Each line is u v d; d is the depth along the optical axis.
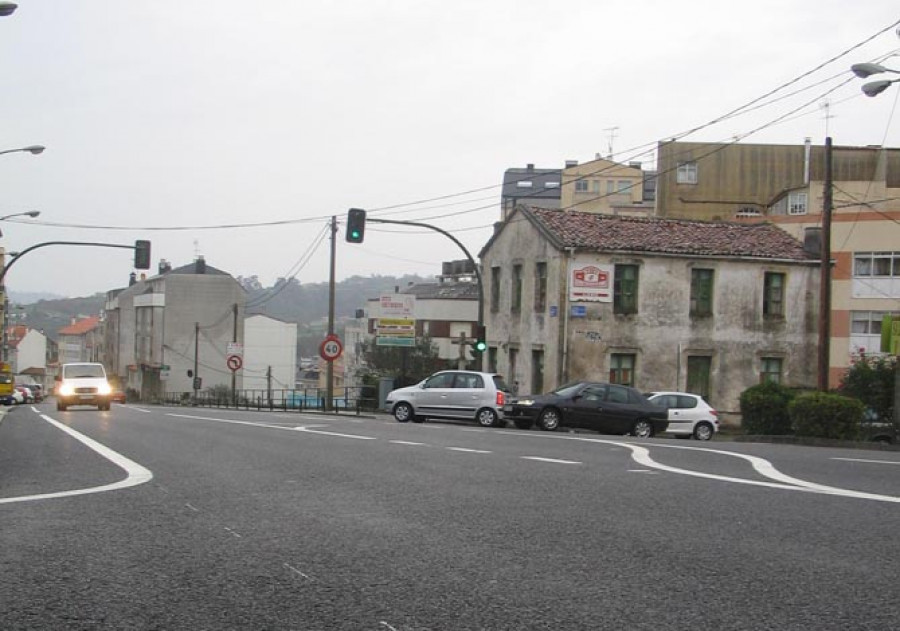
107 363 117.81
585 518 8.23
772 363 38.03
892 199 51.88
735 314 37.50
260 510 8.75
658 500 9.27
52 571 6.29
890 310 48.00
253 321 97.38
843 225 49.16
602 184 81.12
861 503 9.05
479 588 5.80
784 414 26.86
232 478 11.19
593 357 35.84
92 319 160.38
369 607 5.38
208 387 84.44
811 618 5.15
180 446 15.95
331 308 43.91
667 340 36.72
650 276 36.66
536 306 37.97
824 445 22.44
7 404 51.78
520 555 6.73
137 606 5.42
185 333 84.44
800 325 38.25
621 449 15.60
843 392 29.66
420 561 6.55
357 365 87.31
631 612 5.26
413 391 28.80
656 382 36.53
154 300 87.62
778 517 8.25
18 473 11.91
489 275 43.47
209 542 7.24
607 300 36.03
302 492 9.95
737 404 37.31
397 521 8.12
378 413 39.09
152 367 87.25
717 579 6.02
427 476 11.32
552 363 36.06
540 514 8.45
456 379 28.39
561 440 17.94
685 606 5.39
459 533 7.56
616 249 36.09
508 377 40.31
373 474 11.55
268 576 6.14
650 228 38.84
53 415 29.72
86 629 4.97
